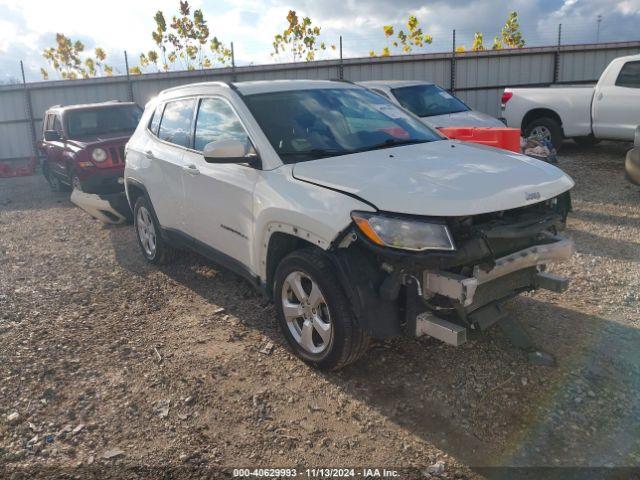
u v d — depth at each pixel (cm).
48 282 563
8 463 284
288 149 385
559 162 1075
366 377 351
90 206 765
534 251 329
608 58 1677
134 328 439
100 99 1878
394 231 293
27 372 370
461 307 306
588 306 439
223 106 441
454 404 320
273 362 375
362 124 427
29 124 1911
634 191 815
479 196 302
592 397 319
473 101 1756
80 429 310
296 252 349
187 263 590
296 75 1784
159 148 530
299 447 291
